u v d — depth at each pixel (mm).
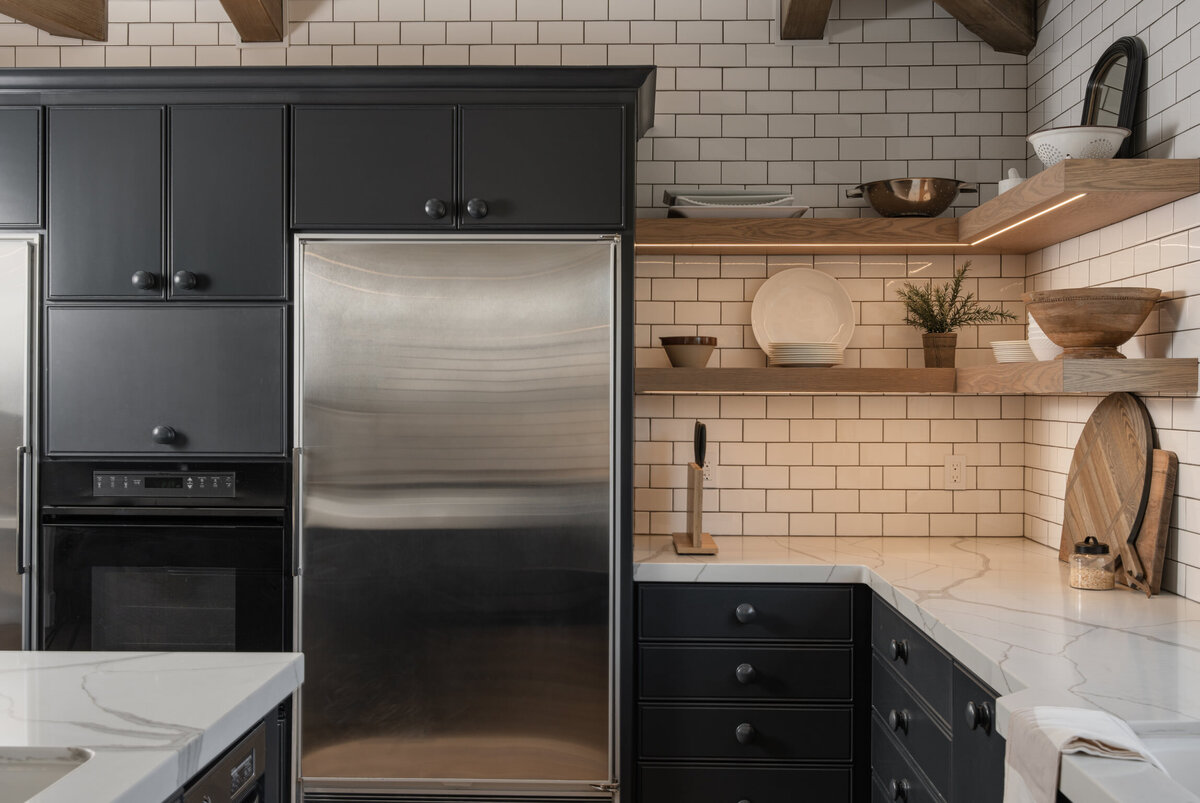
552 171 2553
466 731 2570
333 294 2564
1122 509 2363
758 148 3143
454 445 2555
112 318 2582
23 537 2564
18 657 1582
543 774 2570
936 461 3143
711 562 2635
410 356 2559
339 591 2564
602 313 2553
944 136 3123
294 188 2570
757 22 3139
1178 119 2174
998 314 2998
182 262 2580
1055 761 1223
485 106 2562
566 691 2562
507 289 2555
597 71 2539
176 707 1315
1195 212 2100
